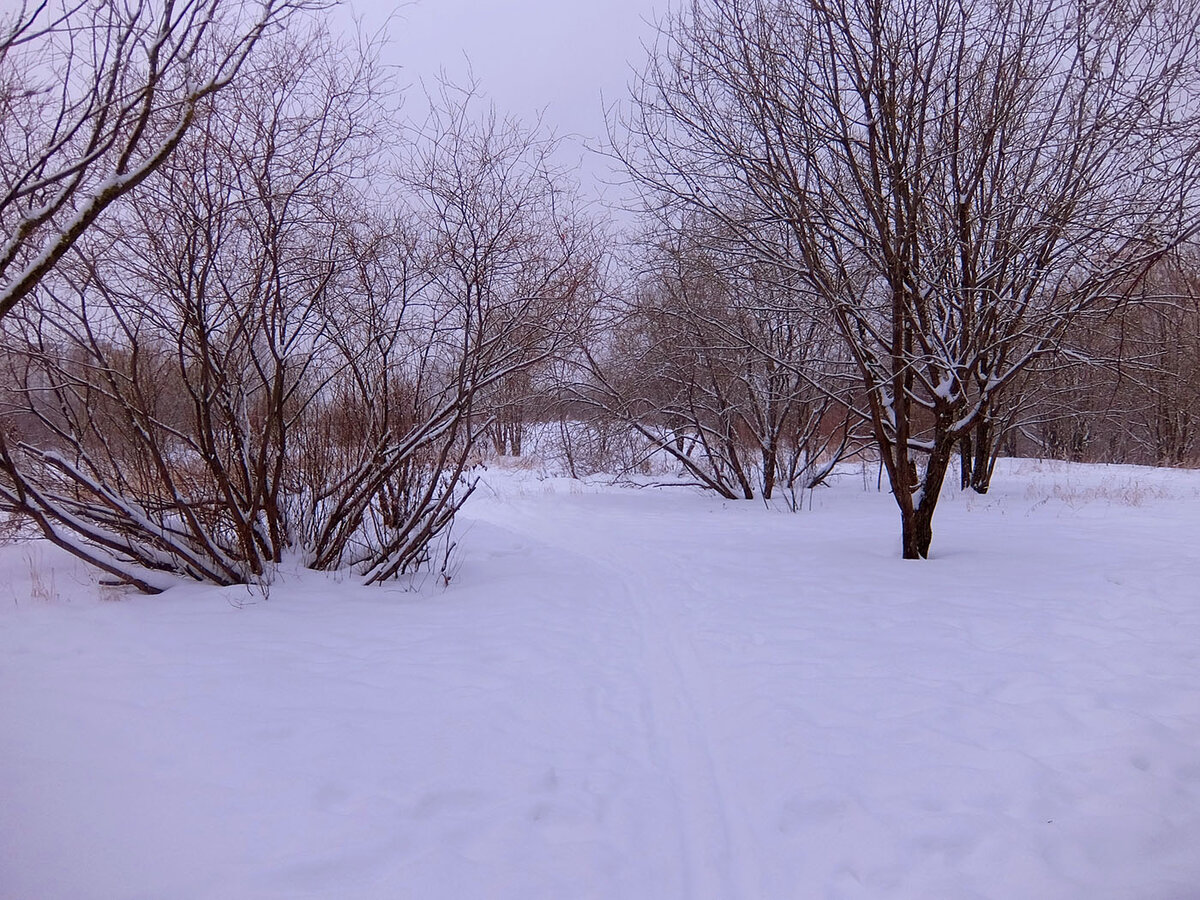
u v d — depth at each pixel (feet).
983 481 56.54
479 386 27.30
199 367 26.37
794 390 54.90
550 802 12.56
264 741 13.97
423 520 30.58
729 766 14.06
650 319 53.21
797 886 10.59
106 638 19.44
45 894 9.45
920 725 14.79
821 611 23.09
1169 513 42.39
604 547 37.04
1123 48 26.71
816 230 29.96
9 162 18.16
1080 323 30.71
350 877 10.26
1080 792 12.19
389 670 18.07
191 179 21.90
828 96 28.55
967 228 28.86
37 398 26.55
